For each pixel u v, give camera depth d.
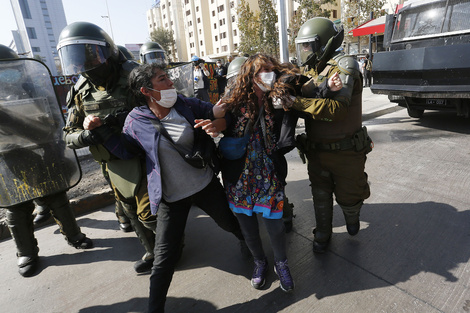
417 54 4.96
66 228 2.65
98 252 2.69
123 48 3.56
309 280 2.09
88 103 2.14
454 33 4.88
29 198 2.34
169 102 1.67
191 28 66.88
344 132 2.01
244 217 1.90
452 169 3.73
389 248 2.34
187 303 2.00
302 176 4.01
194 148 1.74
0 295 2.22
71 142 1.93
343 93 1.76
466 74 4.48
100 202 3.61
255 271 2.08
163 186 1.75
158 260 1.75
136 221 2.22
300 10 21.94
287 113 1.78
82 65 1.94
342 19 23.19
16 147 2.26
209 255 2.49
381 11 20.91
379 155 4.50
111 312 1.99
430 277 2.00
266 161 1.78
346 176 2.11
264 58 1.69
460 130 5.35
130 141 1.77
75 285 2.27
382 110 7.40
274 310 1.87
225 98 1.78
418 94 5.07
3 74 2.17
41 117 2.34
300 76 1.78
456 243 2.33
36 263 2.53
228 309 1.92
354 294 1.92
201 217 3.17
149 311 1.74
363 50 21.27
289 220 2.68
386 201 3.08
